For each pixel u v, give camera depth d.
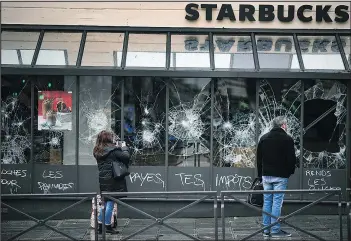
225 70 8.97
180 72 8.91
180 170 9.19
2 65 9.06
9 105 9.29
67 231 8.15
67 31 9.63
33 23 9.76
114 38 9.54
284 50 9.43
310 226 8.27
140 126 9.24
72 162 9.31
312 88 9.18
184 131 9.23
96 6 9.80
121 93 9.27
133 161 9.23
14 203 9.12
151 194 6.71
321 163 9.19
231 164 9.20
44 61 9.21
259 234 7.85
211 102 9.17
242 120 9.20
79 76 9.27
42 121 9.31
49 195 6.73
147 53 9.36
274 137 7.49
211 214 9.09
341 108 9.18
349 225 6.97
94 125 9.32
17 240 7.57
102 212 6.89
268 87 9.20
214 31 9.63
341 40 9.59
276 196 7.55
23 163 9.28
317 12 9.71
